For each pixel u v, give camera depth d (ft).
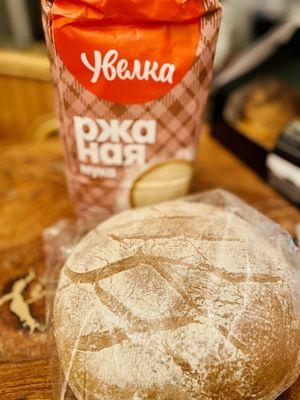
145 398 1.22
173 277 1.34
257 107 2.62
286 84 2.66
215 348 1.22
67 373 1.32
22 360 1.55
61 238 1.91
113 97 1.55
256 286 1.34
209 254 1.40
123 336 1.26
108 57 1.44
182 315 1.26
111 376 1.24
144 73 1.49
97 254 1.49
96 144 1.70
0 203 2.21
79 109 1.60
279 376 1.27
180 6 1.35
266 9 3.38
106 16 1.36
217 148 2.62
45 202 2.22
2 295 1.77
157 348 1.23
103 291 1.35
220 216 1.63
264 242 1.55
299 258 1.54
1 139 3.54
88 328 1.31
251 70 2.74
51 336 1.47
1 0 3.42
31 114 3.46
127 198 1.91
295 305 1.37
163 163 1.79
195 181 2.34
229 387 1.22
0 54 3.23
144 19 1.38
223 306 1.28
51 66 1.54
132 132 1.67
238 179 2.36
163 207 1.72
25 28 3.58
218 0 1.43
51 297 1.65
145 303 1.29
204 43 1.47
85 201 1.94
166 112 1.62
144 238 1.48
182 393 1.21
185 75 1.52
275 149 2.22
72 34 1.40
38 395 1.44
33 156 2.53
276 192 2.27
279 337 1.27
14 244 1.98
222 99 2.71
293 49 2.68
